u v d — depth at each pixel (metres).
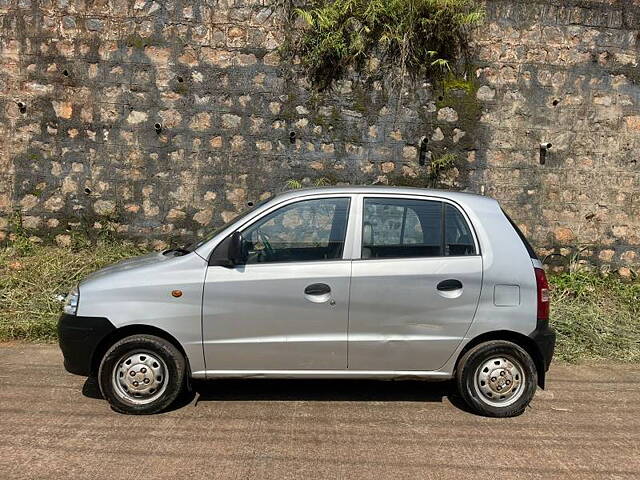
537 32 7.74
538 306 4.44
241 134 7.69
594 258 8.00
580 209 7.96
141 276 4.32
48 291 6.88
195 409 4.51
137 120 7.62
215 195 7.75
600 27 7.77
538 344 4.44
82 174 7.67
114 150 7.65
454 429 4.27
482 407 4.46
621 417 4.61
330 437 4.08
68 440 3.93
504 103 7.78
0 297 6.73
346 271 4.33
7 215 7.68
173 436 4.03
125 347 4.28
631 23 7.79
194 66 7.59
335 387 5.07
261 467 3.63
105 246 7.70
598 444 4.09
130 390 4.33
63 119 7.59
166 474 3.51
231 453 3.80
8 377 5.11
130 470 3.55
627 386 5.35
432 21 7.52
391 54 7.63
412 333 4.37
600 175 7.93
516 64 7.75
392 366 4.40
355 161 7.77
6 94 7.52
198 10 7.53
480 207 4.59
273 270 4.32
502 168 7.85
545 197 7.91
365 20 7.55
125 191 7.71
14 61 7.49
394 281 4.33
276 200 4.52
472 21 7.52
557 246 7.97
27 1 7.43
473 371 4.44
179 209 7.75
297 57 7.62
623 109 7.88
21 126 7.57
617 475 3.65
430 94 7.71
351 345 4.34
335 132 7.72
